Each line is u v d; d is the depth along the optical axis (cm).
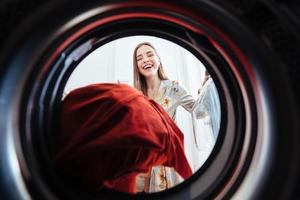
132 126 160
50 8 60
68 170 131
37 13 59
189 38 113
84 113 157
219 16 67
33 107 103
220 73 114
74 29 88
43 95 116
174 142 193
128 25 113
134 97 181
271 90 64
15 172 64
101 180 138
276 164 64
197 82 347
